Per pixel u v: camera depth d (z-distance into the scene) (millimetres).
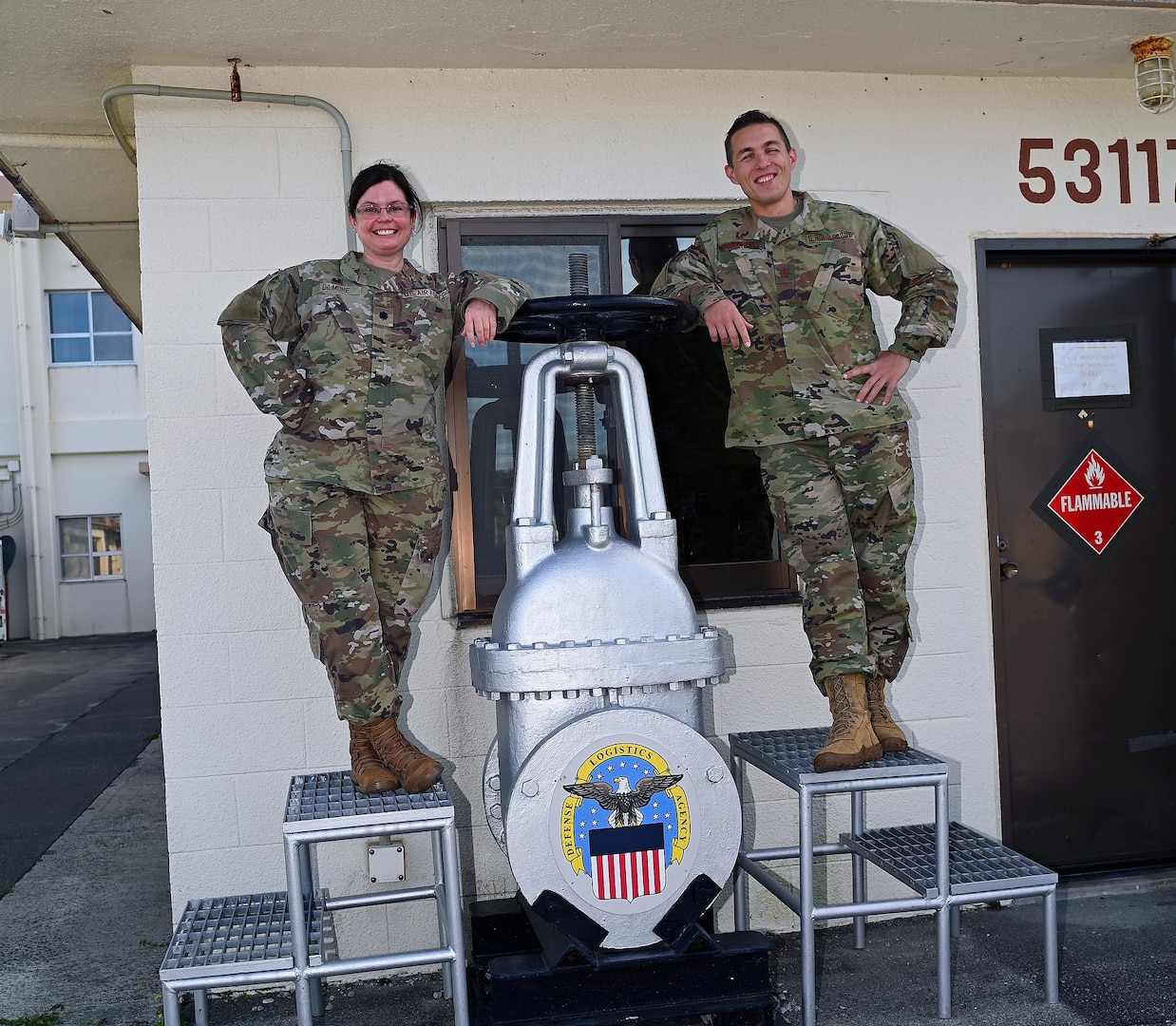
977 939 3430
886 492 2951
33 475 16359
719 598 3531
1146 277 3953
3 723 8586
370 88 3334
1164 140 3809
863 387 2908
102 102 3375
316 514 2715
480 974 2863
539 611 2580
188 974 2445
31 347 16344
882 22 3172
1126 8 3119
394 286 2844
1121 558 3932
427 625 3361
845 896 3605
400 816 2537
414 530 2830
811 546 2930
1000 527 3850
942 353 3682
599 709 2572
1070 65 3586
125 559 16672
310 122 3311
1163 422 3965
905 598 3061
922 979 3143
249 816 3297
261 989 3230
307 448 2725
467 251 3467
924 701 3680
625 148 3469
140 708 9031
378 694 2736
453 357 3416
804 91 3574
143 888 4180
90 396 16531
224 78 3277
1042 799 3877
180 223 3254
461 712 3371
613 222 3523
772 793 3580
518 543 2660
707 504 3598
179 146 3250
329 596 2707
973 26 3219
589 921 2543
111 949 3562
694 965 2623
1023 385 3861
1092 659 3910
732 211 3080
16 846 4844
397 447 2770
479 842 3371
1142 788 3945
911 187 3646
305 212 3305
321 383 2738
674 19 3080
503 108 3404
